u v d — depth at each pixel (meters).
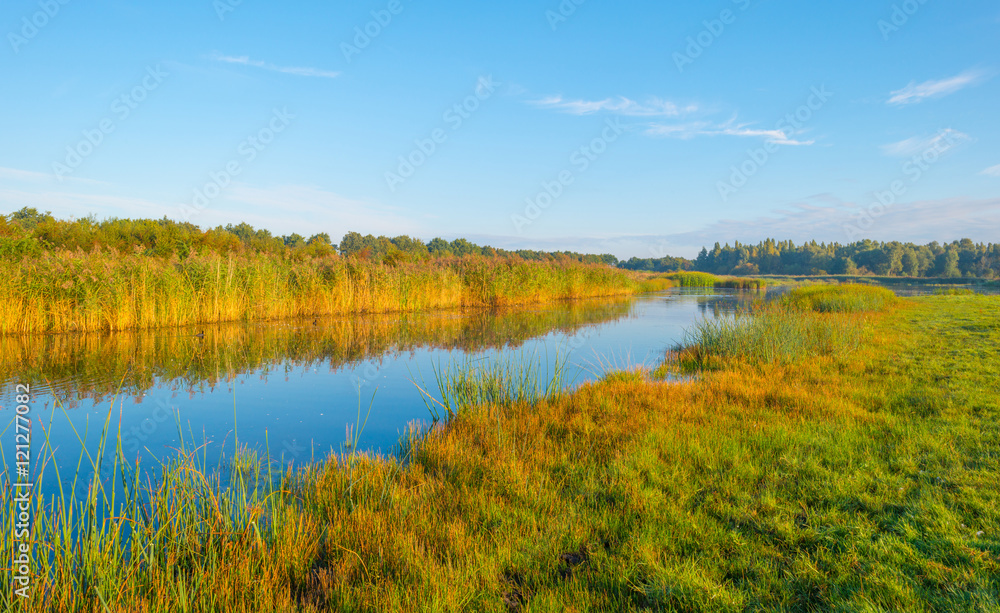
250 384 9.73
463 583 3.38
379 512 4.44
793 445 5.61
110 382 9.56
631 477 4.93
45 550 3.42
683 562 3.59
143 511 4.40
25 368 10.45
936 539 3.64
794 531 3.89
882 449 5.44
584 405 7.51
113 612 3.07
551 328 18.31
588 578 3.49
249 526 3.96
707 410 7.14
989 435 5.61
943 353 10.99
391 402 8.63
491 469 5.26
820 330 13.23
